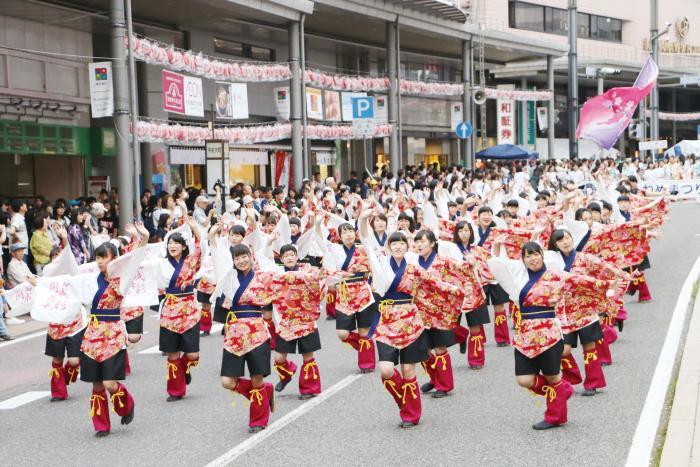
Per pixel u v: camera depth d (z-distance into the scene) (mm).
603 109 29156
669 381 9266
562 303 8453
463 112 38438
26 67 22750
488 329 13367
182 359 9828
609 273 8758
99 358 8383
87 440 8234
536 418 8234
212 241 8477
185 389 9750
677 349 10820
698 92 70750
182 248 9836
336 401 9266
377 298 10734
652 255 20859
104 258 8602
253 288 8328
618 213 14828
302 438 7914
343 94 30766
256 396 8281
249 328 8289
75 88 24797
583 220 12141
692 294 14969
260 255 10195
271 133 26234
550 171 32844
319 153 36906
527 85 53750
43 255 16328
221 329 14250
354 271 10633
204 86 30125
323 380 10258
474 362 10555
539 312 7820
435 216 14906
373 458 7215
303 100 27188
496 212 18406
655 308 13828
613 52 59250
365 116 25609
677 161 39344
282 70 26312
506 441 7523
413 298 8320
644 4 62500
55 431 8625
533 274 7855
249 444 7793
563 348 8336
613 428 7719
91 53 25453
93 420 8414
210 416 8906
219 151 22531
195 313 9781
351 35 35219
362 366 10633
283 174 33969
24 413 9414
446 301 8852
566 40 55344
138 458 7547
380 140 42781
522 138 51156
